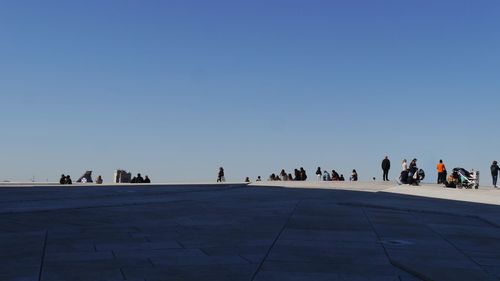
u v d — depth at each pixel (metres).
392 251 11.18
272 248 11.26
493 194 28.39
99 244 11.66
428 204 22.86
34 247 11.24
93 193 26.58
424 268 9.37
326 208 20.09
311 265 9.61
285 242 12.09
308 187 34.94
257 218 16.70
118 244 11.67
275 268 9.28
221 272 8.91
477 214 19.31
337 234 13.52
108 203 21.20
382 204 22.16
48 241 12.03
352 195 27.44
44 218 16.23
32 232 13.41
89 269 9.08
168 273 8.81
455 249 11.84
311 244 11.88
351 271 9.20
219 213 18.05
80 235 12.95
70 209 18.77
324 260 10.09
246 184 39.00
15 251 10.77
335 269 9.33
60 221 15.60
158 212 18.23
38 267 9.23
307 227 14.73
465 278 8.77
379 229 14.64
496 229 15.70
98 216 16.92
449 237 13.70
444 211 20.09
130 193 27.03
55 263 9.57
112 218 16.47
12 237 12.59
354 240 12.60
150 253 10.59
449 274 8.98
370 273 9.10
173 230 13.94
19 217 16.41
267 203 22.00
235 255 10.43
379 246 11.80
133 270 9.01
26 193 26.05
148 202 21.89
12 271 8.92
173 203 21.69
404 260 10.09
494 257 10.97
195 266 9.37
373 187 35.41
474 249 11.94
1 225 14.64
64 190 28.62
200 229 14.17
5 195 24.72
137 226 14.70
